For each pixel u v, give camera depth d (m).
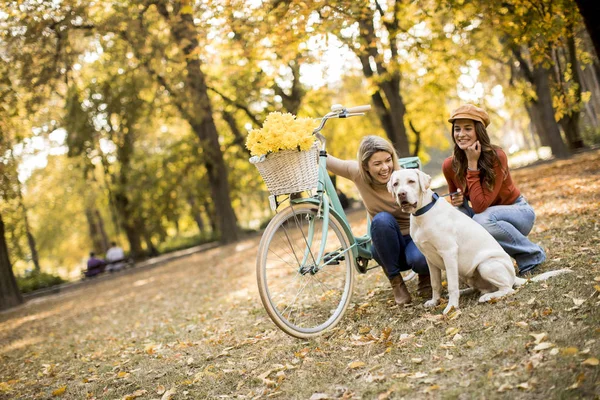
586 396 2.27
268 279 8.23
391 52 13.17
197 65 16.31
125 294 12.75
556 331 2.93
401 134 18.83
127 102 19.14
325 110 25.98
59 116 18.77
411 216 3.90
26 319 12.24
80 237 43.97
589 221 5.74
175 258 23.64
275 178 3.80
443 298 4.16
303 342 4.03
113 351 5.58
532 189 10.30
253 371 3.64
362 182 4.49
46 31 13.08
